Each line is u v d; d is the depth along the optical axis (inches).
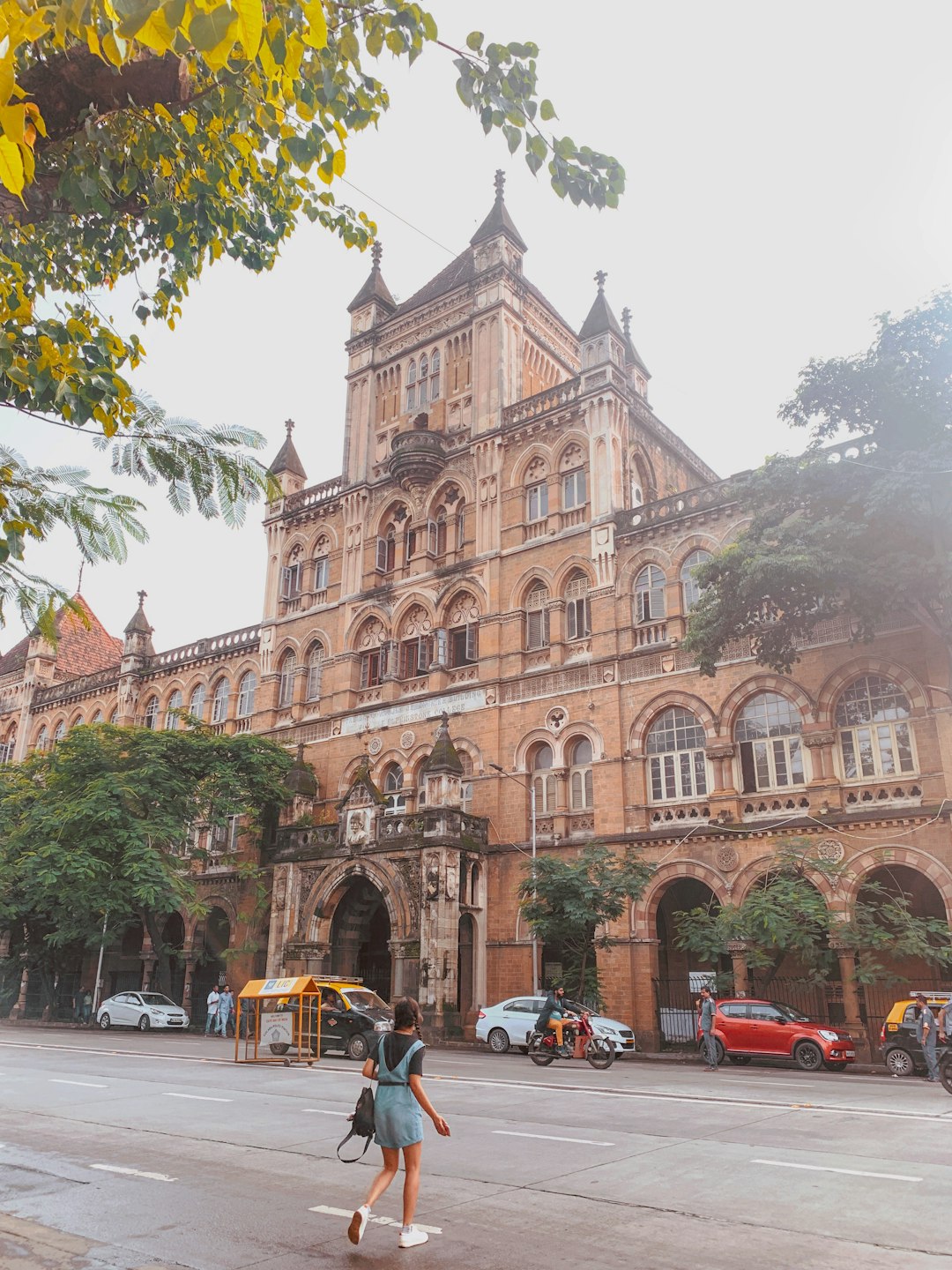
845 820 1028.5
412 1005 320.2
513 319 1592.0
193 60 243.9
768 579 920.3
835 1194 357.4
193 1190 372.5
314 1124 530.9
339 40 256.7
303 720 1621.6
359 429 1716.3
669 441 1588.3
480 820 1301.7
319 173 297.1
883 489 866.1
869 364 951.0
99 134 265.7
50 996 1686.8
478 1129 504.4
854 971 975.0
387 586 1574.8
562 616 1352.1
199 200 337.7
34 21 149.3
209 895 1624.0
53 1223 323.3
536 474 1456.7
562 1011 935.0
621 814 1197.7
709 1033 906.1
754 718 1147.3
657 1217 327.3
